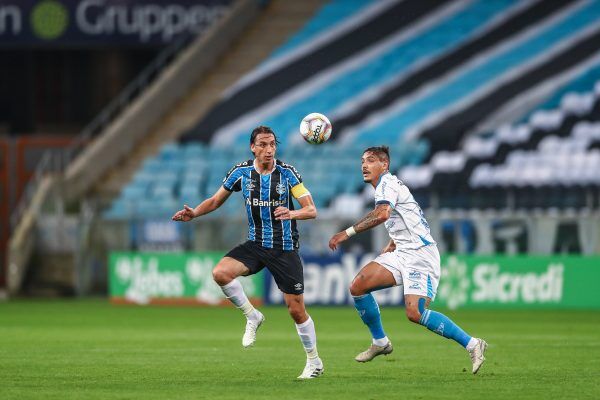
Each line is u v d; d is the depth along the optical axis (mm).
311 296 75188
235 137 104750
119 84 118500
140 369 36844
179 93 109625
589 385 31875
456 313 70625
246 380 33281
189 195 98000
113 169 103125
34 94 118875
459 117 101125
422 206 93438
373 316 34906
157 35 113812
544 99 101500
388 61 111938
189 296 79250
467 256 74000
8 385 32062
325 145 100250
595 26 111500
